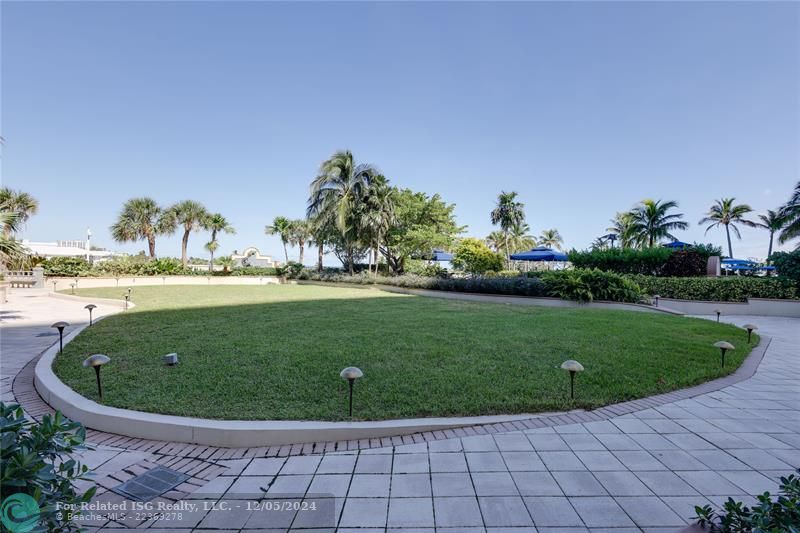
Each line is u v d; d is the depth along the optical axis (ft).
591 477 8.00
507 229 129.18
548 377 13.76
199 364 14.99
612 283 37.99
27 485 3.99
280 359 15.72
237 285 72.13
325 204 67.05
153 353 16.69
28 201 68.44
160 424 9.76
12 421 4.43
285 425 9.75
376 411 10.74
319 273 78.84
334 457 8.86
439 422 10.28
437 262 77.36
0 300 40.83
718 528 5.09
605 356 16.63
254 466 8.48
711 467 8.44
